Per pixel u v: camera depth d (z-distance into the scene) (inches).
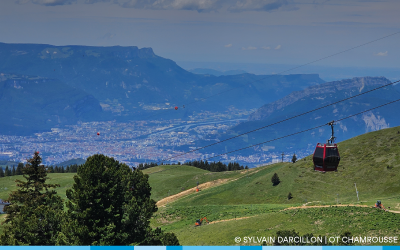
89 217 2245.3
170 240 2347.4
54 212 2381.9
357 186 4451.3
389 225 2364.7
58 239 2122.3
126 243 2278.5
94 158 2443.4
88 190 2274.9
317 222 2738.7
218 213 3742.6
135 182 3117.6
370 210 2746.1
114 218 2304.4
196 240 2883.9
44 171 3528.5
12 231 2349.9
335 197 4357.8
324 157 2052.2
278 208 3580.2
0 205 4517.7
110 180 2374.5
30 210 2667.3
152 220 3951.8
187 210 4089.6
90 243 2171.5
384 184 4286.4
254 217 3201.3
